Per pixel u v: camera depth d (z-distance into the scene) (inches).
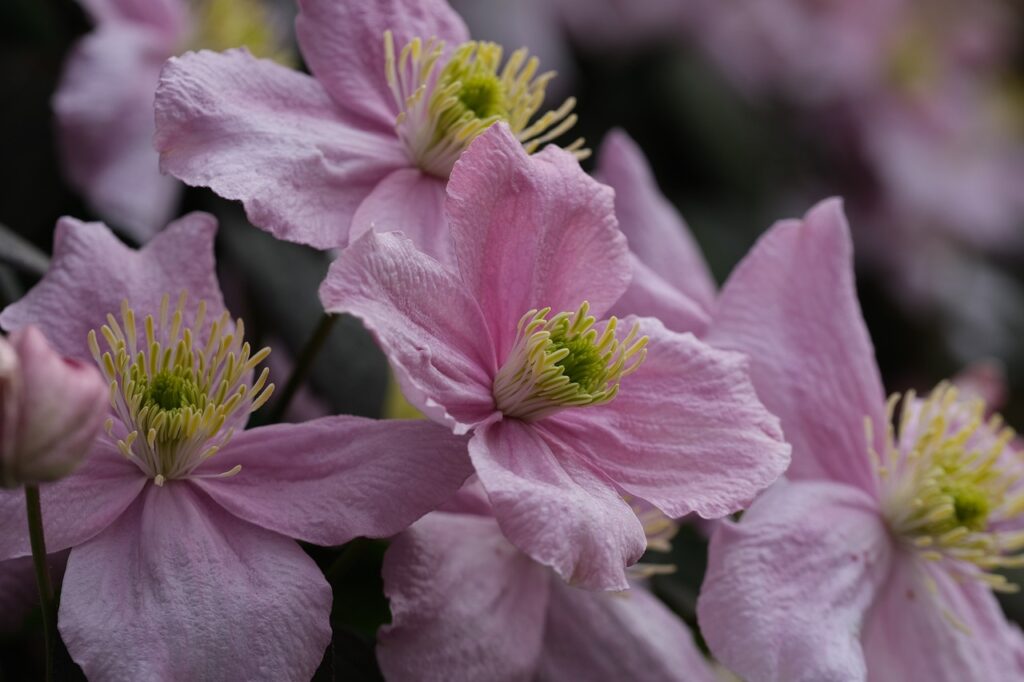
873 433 12.2
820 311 12.1
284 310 12.9
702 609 11.1
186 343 10.6
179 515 10.4
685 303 11.8
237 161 10.6
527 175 10.6
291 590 10.2
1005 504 12.6
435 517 11.1
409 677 10.6
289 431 10.6
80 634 9.9
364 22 11.4
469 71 11.4
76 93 13.4
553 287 10.8
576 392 10.5
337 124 11.2
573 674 11.3
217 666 9.9
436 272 10.4
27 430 9.2
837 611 11.4
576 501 10.1
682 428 10.7
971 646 12.0
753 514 11.4
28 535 10.2
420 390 10.0
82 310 10.9
